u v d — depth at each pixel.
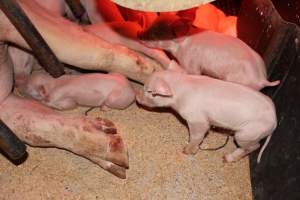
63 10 0.91
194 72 0.89
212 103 0.74
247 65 0.81
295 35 0.73
